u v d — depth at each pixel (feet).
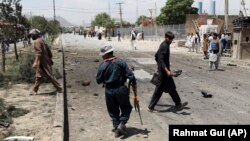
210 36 88.48
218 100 38.34
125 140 24.82
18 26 69.21
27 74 46.06
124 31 313.73
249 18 92.63
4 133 24.17
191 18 180.45
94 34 319.27
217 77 56.44
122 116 25.43
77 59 82.69
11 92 39.04
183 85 47.98
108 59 24.95
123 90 24.93
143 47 143.13
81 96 40.04
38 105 33.06
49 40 144.36
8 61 73.61
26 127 26.04
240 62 84.28
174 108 34.17
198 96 40.47
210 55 65.62
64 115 29.76
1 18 63.36
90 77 54.54
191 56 99.40
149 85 47.67
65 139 24.70
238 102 37.42
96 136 25.75
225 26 109.70
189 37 118.21
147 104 36.24
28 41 134.31
